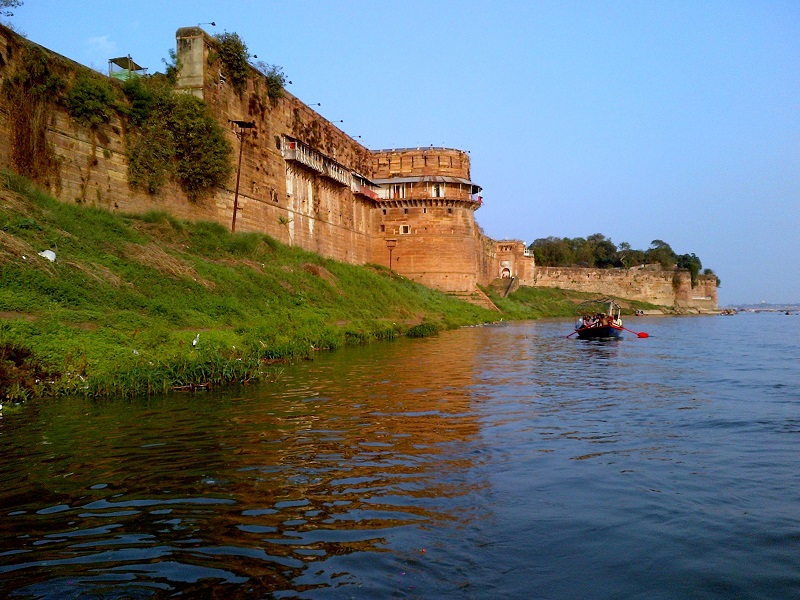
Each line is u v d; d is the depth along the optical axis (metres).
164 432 9.95
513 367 20.47
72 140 24.81
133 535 5.82
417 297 52.59
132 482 7.37
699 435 10.27
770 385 16.55
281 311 27.06
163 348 16.25
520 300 83.25
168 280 22.56
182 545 5.59
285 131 44.06
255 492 7.05
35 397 12.90
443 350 26.28
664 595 4.82
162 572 5.06
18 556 5.37
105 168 26.56
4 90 21.86
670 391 15.32
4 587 4.81
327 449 8.96
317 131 50.16
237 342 19.48
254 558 5.33
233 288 26.25
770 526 6.21
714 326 61.12
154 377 13.92
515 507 6.67
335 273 42.22
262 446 9.09
